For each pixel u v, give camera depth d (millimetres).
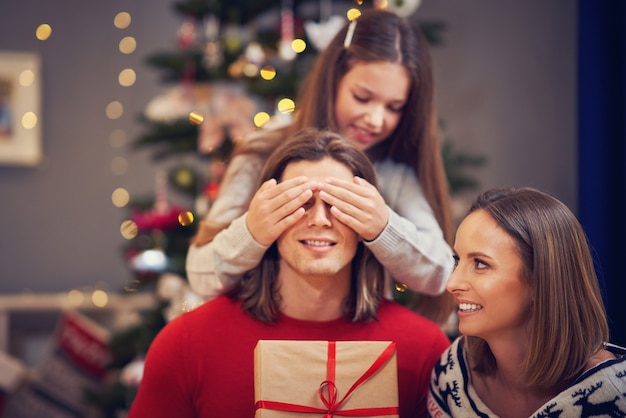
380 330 1397
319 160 1337
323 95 1717
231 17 2855
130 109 3971
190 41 2975
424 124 1737
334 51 1724
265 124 2338
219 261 1408
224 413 1334
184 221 2725
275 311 1379
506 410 1282
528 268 1205
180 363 1355
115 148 3955
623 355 1201
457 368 1310
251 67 2756
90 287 3898
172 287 2650
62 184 3918
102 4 3988
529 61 3422
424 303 1704
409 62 1688
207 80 2844
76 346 3357
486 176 3430
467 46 3498
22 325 3719
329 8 2938
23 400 3242
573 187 3334
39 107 3906
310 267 1293
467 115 3480
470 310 1232
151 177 3959
